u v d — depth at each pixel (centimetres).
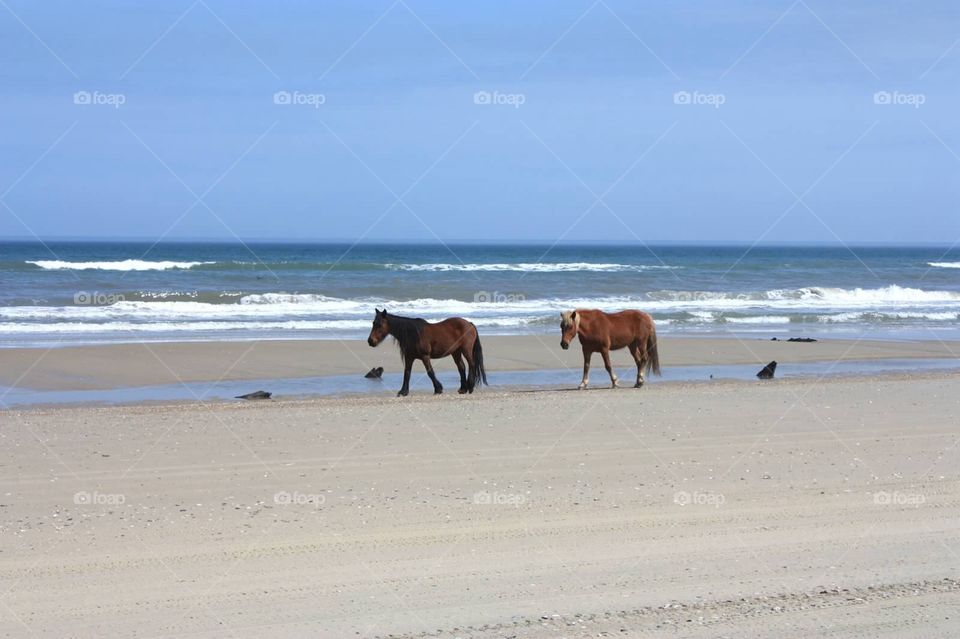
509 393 1803
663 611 634
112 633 591
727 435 1283
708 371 2289
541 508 893
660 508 896
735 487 985
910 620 622
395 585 680
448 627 605
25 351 2398
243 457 1125
